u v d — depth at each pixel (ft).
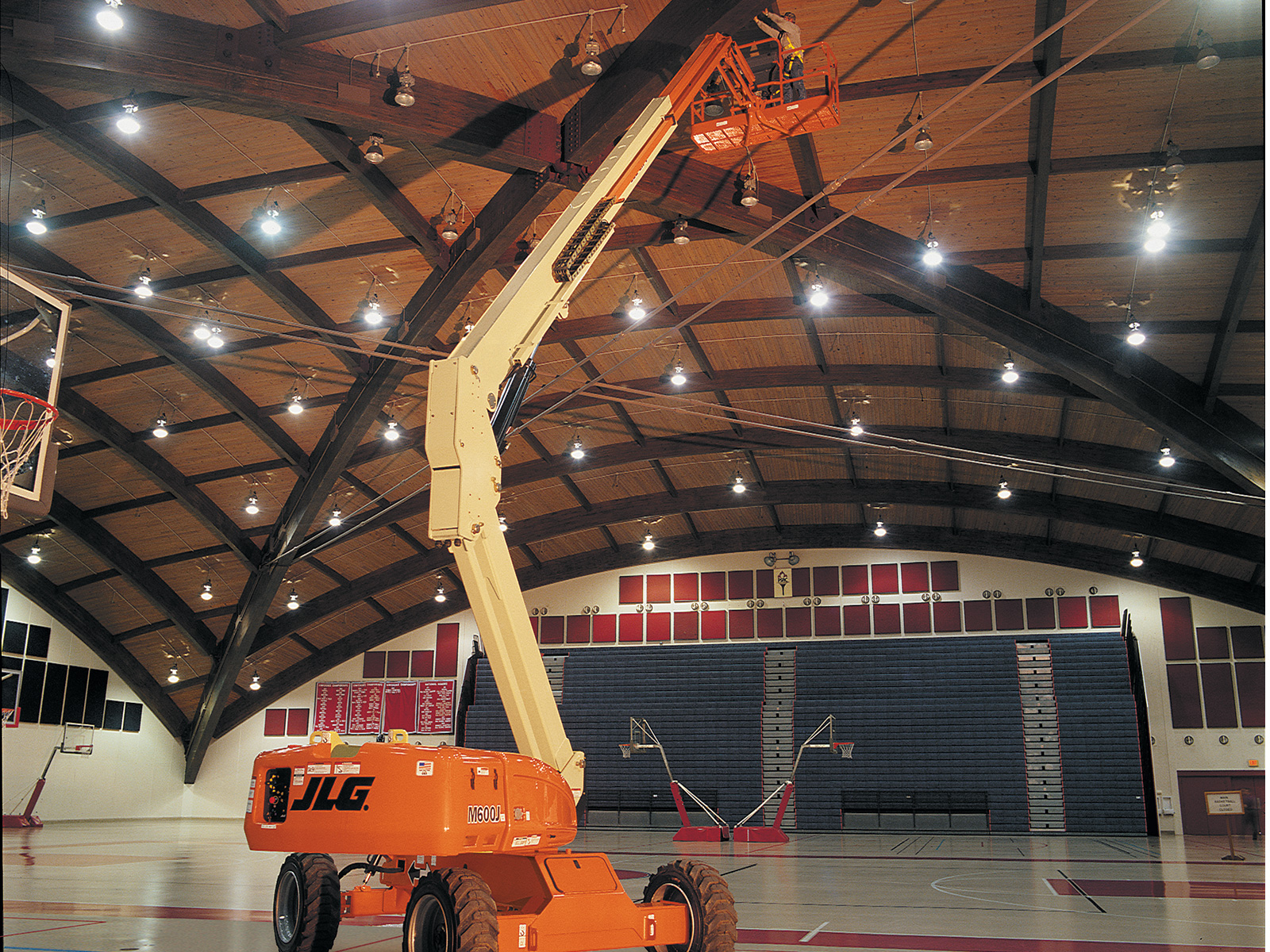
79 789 131.54
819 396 103.65
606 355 95.71
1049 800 124.26
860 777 130.52
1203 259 69.51
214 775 152.87
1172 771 123.95
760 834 106.42
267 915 42.22
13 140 62.95
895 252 73.36
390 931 38.70
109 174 65.36
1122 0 52.29
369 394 89.30
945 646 134.82
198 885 55.42
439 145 60.29
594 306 86.58
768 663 140.97
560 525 134.10
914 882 58.29
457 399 29.07
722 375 98.53
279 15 55.36
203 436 102.47
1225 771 122.31
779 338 91.86
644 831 128.36
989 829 124.36
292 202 70.85
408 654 152.66
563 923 26.58
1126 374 79.61
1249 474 80.38
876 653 137.08
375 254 77.05
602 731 141.08
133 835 106.22
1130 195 65.72
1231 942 34.76
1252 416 81.56
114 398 95.71
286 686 153.58
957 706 130.82
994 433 104.99
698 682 141.28
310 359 90.63
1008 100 59.41
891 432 108.37
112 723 138.21
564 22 56.44
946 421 104.88
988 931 37.29
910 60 58.59
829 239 71.51
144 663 142.92
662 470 124.36
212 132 63.77
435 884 25.08
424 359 84.43
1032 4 53.93
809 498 126.31
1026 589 134.82
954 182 66.64
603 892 27.91
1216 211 65.36
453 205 71.77
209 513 111.34
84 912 42.93
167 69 53.62
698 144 46.83
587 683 144.66
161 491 111.55
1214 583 126.62
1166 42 54.44
